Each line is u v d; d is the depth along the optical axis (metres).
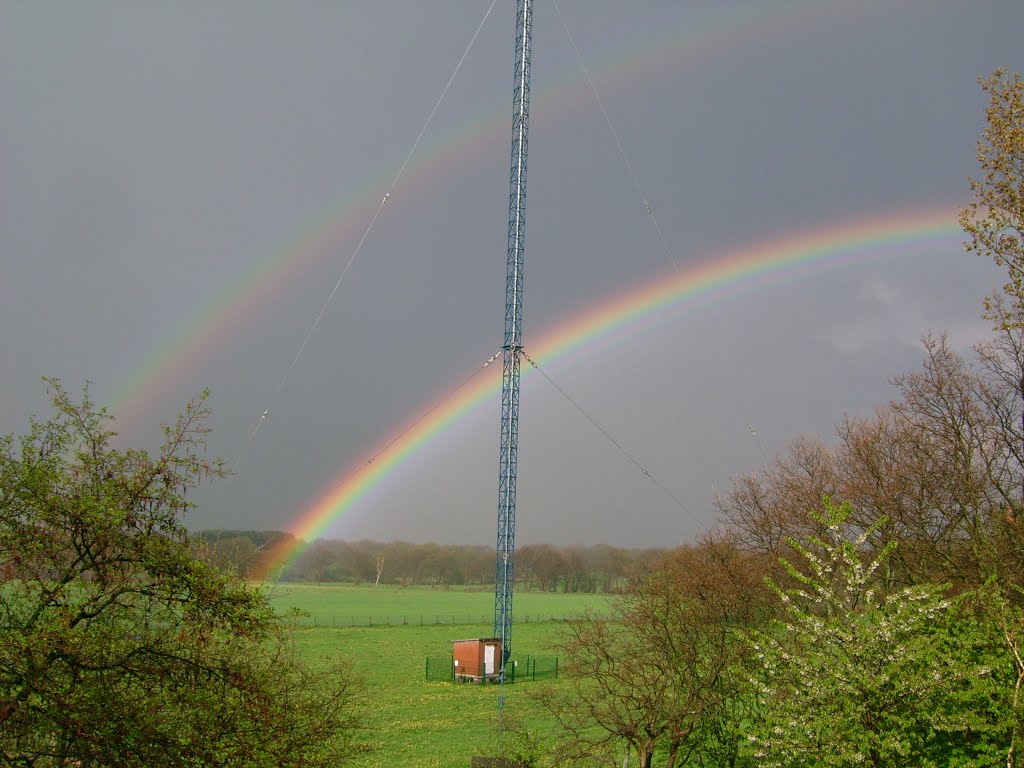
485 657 83.81
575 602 199.75
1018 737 22.25
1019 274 29.86
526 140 114.00
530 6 116.25
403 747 53.44
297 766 19.80
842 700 24.34
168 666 18.78
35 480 18.20
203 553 20.22
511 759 39.81
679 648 34.41
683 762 34.75
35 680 17.12
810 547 51.25
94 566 18.48
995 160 29.47
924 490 50.28
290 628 22.80
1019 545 40.03
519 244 111.88
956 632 26.34
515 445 107.44
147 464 19.55
